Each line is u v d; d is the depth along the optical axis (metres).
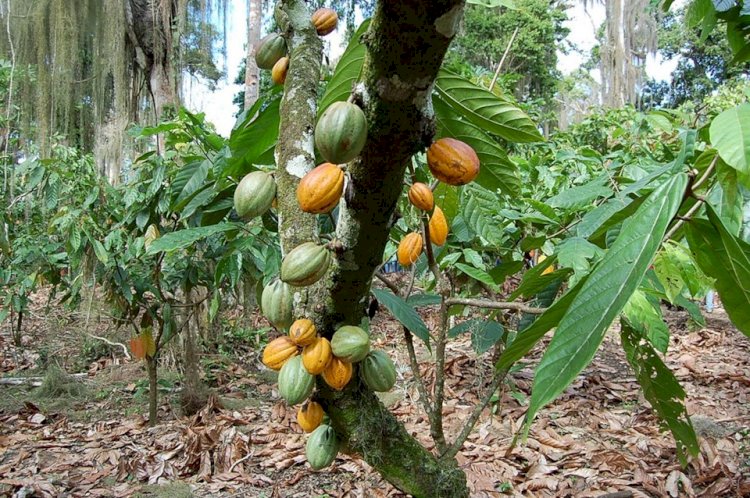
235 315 7.28
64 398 5.14
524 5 16.44
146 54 11.45
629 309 1.53
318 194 1.00
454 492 1.44
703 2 2.00
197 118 3.16
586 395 5.17
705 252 0.94
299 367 1.21
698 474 3.56
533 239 2.38
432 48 0.79
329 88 1.27
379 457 1.33
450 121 1.32
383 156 0.94
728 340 6.97
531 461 3.80
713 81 23.88
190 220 3.66
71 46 10.17
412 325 1.52
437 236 1.44
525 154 5.29
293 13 1.44
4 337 7.09
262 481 3.61
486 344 2.47
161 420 4.66
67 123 10.12
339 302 1.21
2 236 5.10
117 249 4.07
